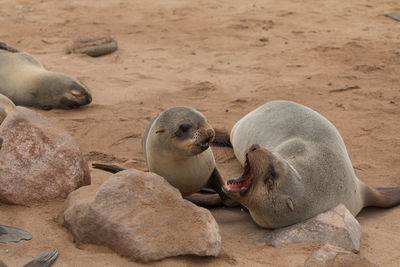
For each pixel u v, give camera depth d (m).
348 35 19.28
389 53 16.73
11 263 5.46
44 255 5.55
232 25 20.41
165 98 12.89
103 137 10.37
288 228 6.46
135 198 5.92
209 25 20.48
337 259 5.35
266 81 14.29
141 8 23.06
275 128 8.15
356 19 21.92
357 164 9.22
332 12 23.03
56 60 16.05
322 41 18.44
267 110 8.70
